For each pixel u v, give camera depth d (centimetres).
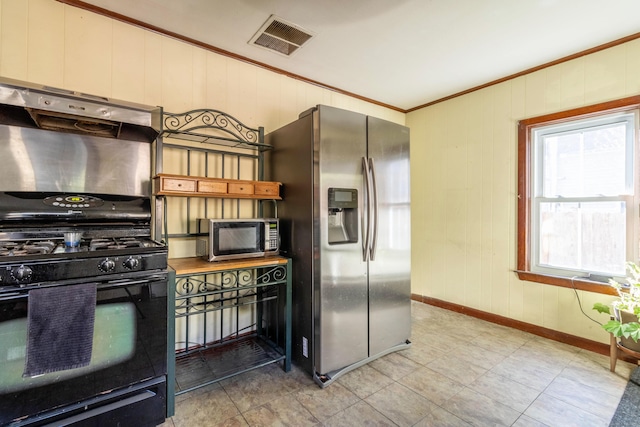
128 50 205
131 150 198
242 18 203
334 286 204
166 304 158
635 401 176
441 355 235
